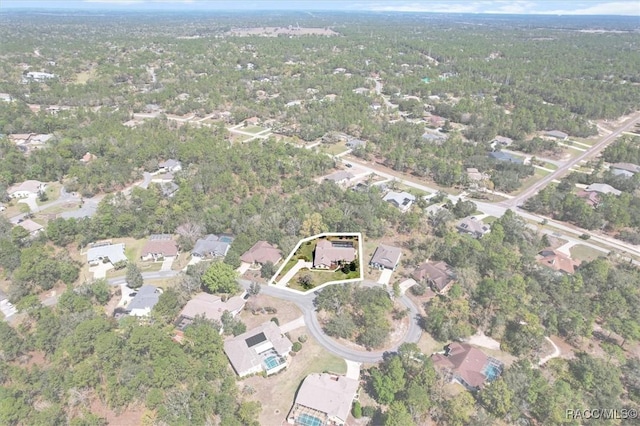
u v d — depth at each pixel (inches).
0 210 5492.1
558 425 2719.0
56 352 3161.9
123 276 4335.6
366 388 3139.8
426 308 3929.6
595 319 3774.6
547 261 4478.3
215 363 3117.6
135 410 2901.1
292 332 3656.5
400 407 2731.3
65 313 3563.0
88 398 2933.1
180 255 4726.9
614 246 5019.7
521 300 3742.6
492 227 4926.2
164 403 2817.4
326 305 3853.3
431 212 5487.2
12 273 4173.2
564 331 3599.9
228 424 2659.9
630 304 3814.0
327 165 6781.5
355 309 3882.9
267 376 3225.9
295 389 3127.5
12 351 3240.7
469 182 6392.7
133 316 3580.2
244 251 4623.5
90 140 7308.1
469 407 2805.1
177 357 3058.6
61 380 2955.2
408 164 6924.2
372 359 3398.1
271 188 6181.1
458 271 4082.2
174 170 6781.5
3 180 5999.0
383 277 4355.3
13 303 3890.3
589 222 5315.0
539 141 7790.4
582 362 3206.2
